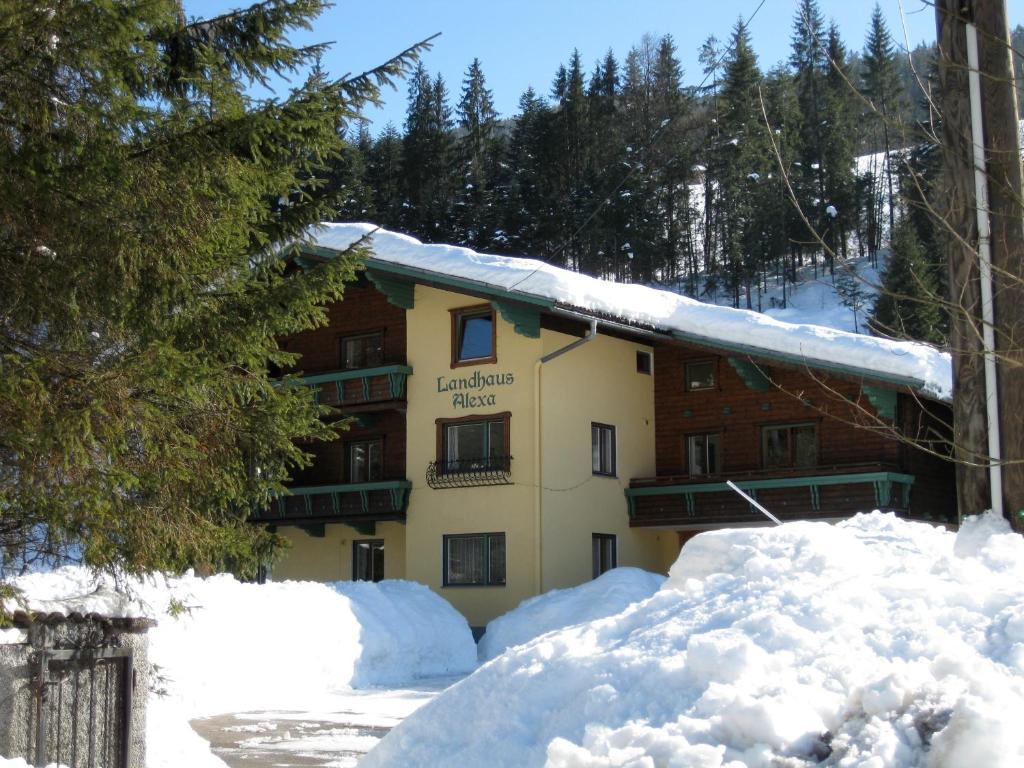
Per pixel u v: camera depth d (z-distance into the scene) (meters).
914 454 26.27
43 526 9.96
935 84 8.88
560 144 71.12
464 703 6.13
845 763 4.39
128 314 9.19
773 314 60.06
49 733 7.89
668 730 4.84
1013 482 7.87
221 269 10.13
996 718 4.23
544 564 26.19
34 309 8.84
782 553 7.49
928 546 8.34
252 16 10.28
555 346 27.17
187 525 9.80
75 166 8.41
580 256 66.25
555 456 26.81
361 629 20.00
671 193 69.81
